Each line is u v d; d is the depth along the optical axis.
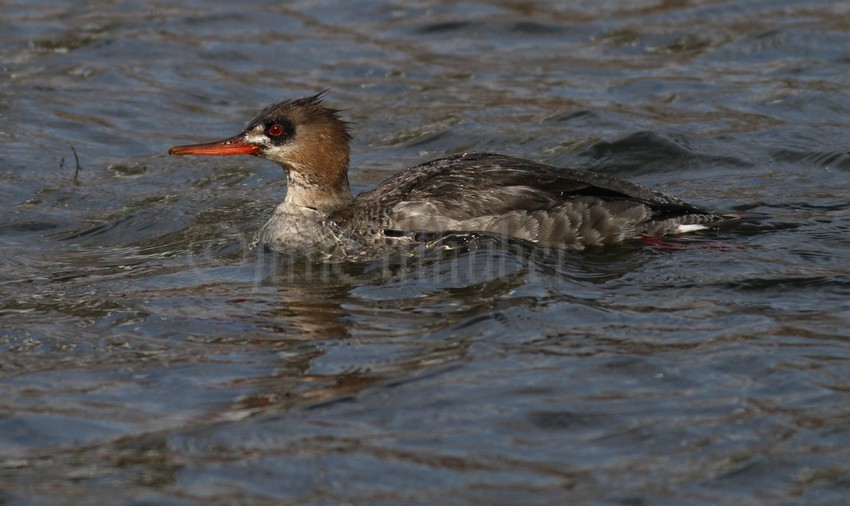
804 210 15.25
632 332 11.39
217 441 9.52
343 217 15.00
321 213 15.16
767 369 10.44
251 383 10.62
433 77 21.06
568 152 17.83
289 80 21.00
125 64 21.52
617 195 14.77
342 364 10.92
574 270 13.36
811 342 11.02
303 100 15.45
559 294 12.45
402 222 14.61
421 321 11.93
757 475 8.77
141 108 19.84
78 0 24.38
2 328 12.02
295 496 8.66
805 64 20.73
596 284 12.85
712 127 18.42
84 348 11.54
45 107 19.69
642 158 17.52
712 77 20.52
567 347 11.07
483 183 14.77
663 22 23.00
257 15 23.89
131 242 15.02
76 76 20.97
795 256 13.52
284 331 11.84
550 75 20.95
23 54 21.69
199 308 12.55
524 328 11.53
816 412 9.66
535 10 23.86
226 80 21.00
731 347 10.93
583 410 9.81
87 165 17.77
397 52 22.16
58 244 14.93
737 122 18.58
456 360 10.87
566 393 10.12
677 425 9.52
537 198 14.55
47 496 8.75
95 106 19.84
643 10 23.67
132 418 10.02
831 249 13.75
